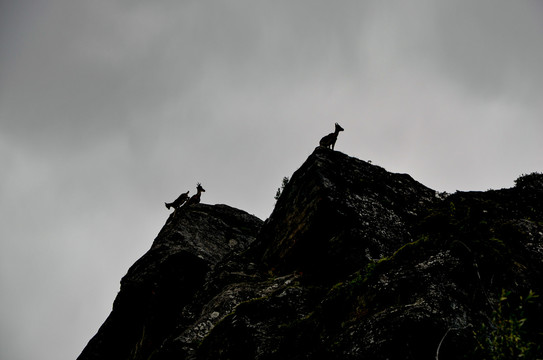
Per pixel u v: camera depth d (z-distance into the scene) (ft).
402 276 20.08
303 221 34.47
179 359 26.61
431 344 15.53
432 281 18.74
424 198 37.04
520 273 18.74
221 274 37.91
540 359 13.20
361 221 31.27
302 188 37.68
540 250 20.97
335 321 20.61
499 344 14.16
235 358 21.29
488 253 19.51
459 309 16.92
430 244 21.75
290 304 25.13
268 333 22.18
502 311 16.76
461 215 26.61
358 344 17.04
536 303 17.16
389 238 30.12
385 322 17.16
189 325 32.86
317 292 26.71
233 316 24.17
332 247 30.99
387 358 15.62
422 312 16.72
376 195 35.42
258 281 34.76
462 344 15.34
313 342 19.93
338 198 33.42
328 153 39.88
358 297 20.95
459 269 18.97
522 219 24.68
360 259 28.22
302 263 33.40
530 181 31.78
